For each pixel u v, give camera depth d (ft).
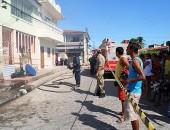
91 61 79.92
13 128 23.43
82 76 76.59
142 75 18.29
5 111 30.09
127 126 23.50
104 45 72.02
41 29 93.35
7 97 36.52
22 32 74.18
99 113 28.43
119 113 27.78
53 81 60.29
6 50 61.41
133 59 18.78
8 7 62.59
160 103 32.78
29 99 37.52
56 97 38.96
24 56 72.23
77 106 32.17
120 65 25.17
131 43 19.39
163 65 34.35
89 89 47.16
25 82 53.11
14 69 61.57
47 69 95.81
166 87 30.53
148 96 35.73
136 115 19.11
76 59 49.96
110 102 34.40
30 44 83.66
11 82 49.42
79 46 201.77
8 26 62.39
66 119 26.11
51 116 27.40
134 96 18.99
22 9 74.54
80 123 24.63
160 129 22.41
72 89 46.93
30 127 23.63
